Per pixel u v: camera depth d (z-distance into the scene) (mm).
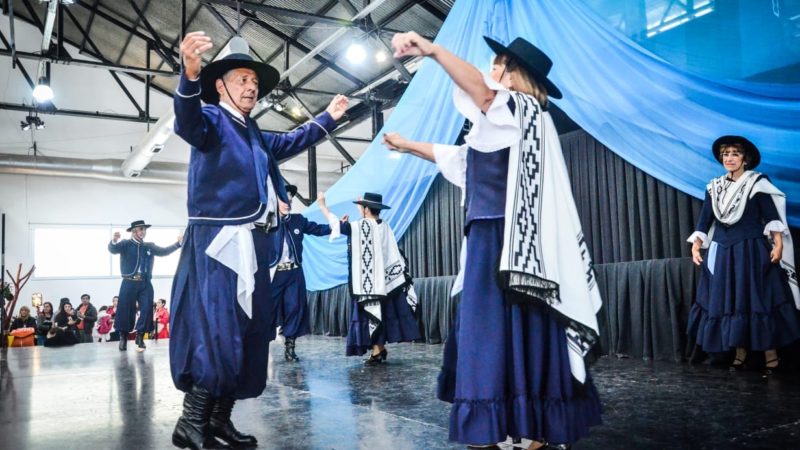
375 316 4676
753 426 2188
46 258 13984
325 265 8930
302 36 9586
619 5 4348
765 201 3512
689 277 4387
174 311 1930
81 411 2922
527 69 1683
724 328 3607
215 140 1905
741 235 3576
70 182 14352
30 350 7766
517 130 1503
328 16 8688
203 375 1829
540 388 1516
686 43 4055
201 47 1698
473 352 1521
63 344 9500
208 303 1862
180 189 15359
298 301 5117
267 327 2029
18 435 2393
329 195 8109
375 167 7414
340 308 8641
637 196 4922
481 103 1479
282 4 8805
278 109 12258
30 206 13961
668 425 2238
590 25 4484
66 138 13828
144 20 10078
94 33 12391
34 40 13211
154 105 14328
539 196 1559
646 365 4195
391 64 9414
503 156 1602
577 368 1528
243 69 2020
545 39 4742
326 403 2920
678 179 4367
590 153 5340
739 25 3838
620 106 4434
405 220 7297
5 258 13586
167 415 2762
